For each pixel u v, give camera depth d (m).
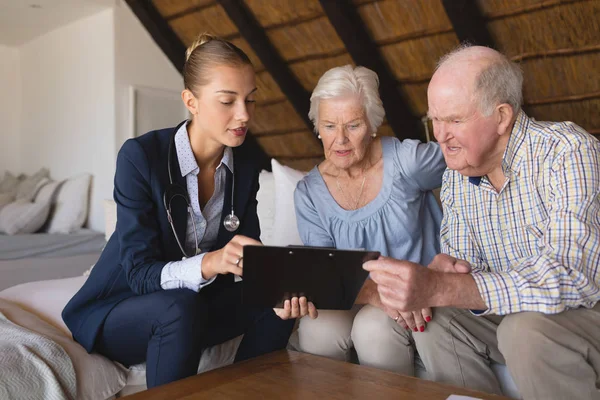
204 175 1.59
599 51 2.96
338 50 3.80
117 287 1.50
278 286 1.26
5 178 5.07
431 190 1.88
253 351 1.52
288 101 4.38
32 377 1.27
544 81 3.31
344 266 1.20
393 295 1.18
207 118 1.45
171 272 1.38
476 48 1.36
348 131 1.70
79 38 4.60
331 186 1.83
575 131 1.33
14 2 4.14
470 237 1.53
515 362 1.17
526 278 1.19
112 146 4.27
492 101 1.31
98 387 1.42
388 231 1.75
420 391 1.08
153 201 1.48
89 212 4.45
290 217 2.39
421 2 3.23
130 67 4.34
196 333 1.33
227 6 3.82
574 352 1.13
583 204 1.24
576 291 1.17
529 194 1.38
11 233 3.99
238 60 1.43
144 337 1.38
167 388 1.11
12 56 5.41
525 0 2.97
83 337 1.46
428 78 3.63
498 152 1.39
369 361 1.50
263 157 5.04
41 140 5.12
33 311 1.80
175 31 4.47
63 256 3.98
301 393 1.07
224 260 1.30
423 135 4.04
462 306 1.21
